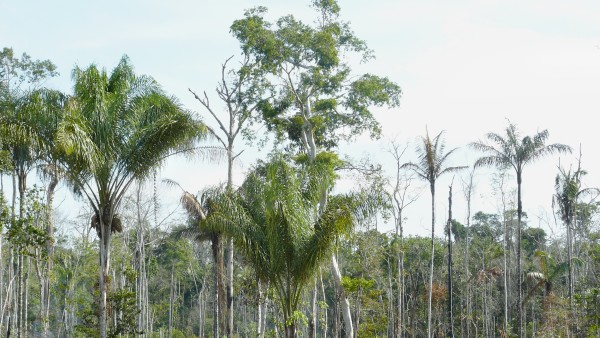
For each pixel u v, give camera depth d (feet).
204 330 235.81
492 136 133.18
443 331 191.11
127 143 82.89
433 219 135.95
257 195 89.66
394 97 137.18
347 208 86.28
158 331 226.38
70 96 83.15
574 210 155.53
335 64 132.67
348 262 157.07
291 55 131.95
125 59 85.20
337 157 133.18
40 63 144.66
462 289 200.75
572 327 148.15
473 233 236.63
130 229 165.89
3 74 142.72
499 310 213.46
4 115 80.12
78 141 75.10
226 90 127.44
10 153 95.04
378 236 148.15
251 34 129.39
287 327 88.02
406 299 202.69
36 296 175.83
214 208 90.27
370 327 146.82
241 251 88.43
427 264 202.80
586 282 163.94
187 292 268.41
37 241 92.27
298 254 86.33
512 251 213.25
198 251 242.99
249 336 200.23
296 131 136.98
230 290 113.39
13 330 107.76
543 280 159.63
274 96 134.31
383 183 134.41
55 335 156.15
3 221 91.15
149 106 85.15
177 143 84.64
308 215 87.97
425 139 133.28
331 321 210.18
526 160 132.26
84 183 82.99
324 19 136.56
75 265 167.02
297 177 90.43
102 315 82.07
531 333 195.21
